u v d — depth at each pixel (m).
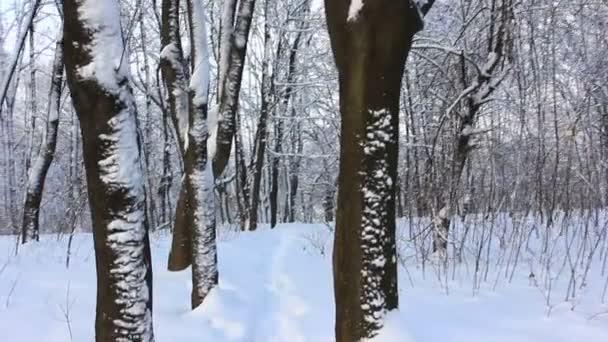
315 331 5.46
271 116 20.59
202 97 6.43
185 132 7.45
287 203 29.66
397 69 3.84
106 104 3.40
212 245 6.36
